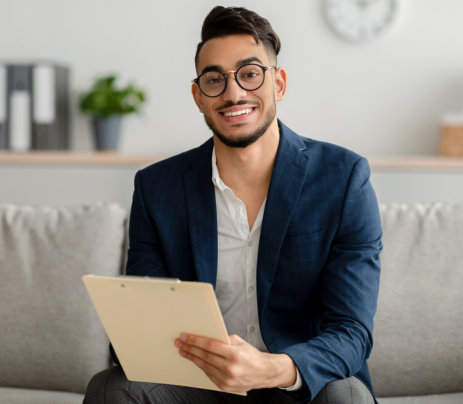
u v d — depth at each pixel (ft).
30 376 5.53
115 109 11.70
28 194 10.93
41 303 5.55
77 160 10.83
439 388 5.31
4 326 5.56
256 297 4.69
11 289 5.60
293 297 4.63
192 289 3.50
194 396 4.61
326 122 12.36
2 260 5.67
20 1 12.32
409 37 12.16
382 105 12.31
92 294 3.77
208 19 4.56
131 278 3.62
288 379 3.89
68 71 12.21
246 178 4.74
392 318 5.30
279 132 4.93
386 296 5.32
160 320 3.74
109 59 12.39
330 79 12.27
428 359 5.27
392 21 12.05
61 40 12.37
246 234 4.72
